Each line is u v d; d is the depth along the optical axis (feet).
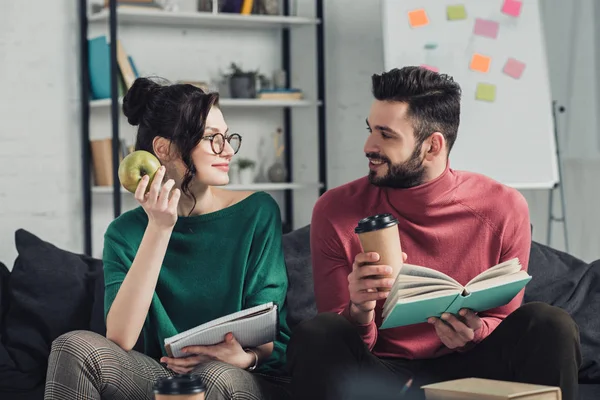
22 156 14.84
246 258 7.35
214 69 16.17
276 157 16.15
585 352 8.63
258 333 6.54
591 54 15.28
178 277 7.31
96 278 9.56
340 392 6.20
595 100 15.17
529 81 14.87
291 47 16.62
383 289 6.34
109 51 14.88
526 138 14.76
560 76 15.97
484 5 14.89
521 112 14.78
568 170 15.84
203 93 7.13
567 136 15.81
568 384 6.08
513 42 14.89
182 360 6.48
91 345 6.20
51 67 14.94
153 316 7.21
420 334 7.22
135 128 15.66
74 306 9.29
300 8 16.70
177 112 6.99
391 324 6.25
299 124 16.81
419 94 7.01
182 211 7.41
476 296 6.21
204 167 7.06
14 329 9.11
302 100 15.87
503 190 7.37
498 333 6.63
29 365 8.93
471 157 14.57
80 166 15.20
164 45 15.83
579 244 15.65
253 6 15.71
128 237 7.34
